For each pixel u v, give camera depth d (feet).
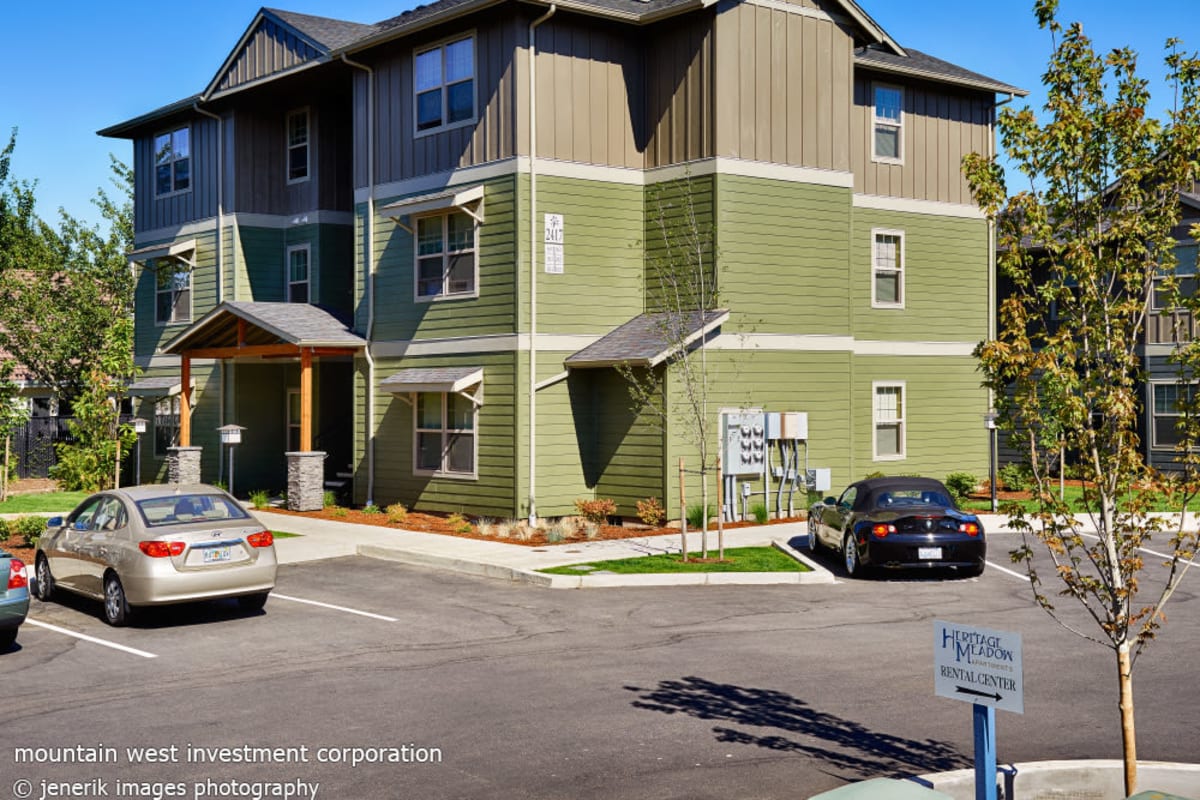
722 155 71.20
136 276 106.83
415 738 28.91
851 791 18.06
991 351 25.25
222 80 93.71
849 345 77.82
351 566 58.03
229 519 45.32
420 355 76.79
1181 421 24.30
